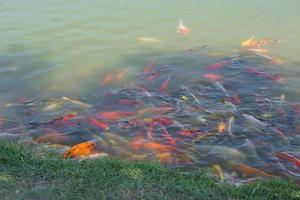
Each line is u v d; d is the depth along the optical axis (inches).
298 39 395.5
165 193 204.5
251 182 221.3
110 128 278.5
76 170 218.4
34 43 395.5
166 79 335.6
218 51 376.8
